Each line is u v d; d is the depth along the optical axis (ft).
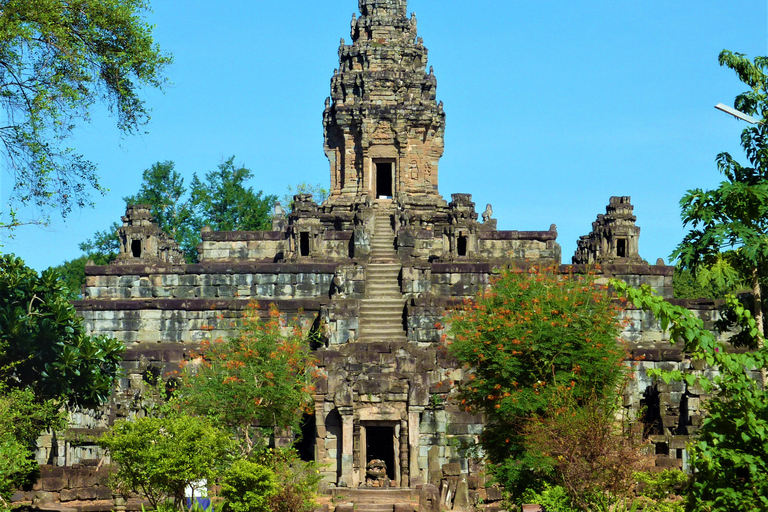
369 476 140.77
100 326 189.67
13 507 114.62
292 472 114.83
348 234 214.28
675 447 139.23
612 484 95.91
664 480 107.65
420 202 237.25
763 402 64.64
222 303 189.47
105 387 153.28
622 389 126.82
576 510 96.17
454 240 214.90
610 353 121.60
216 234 226.79
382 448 163.12
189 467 100.78
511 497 114.62
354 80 242.17
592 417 99.76
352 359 151.33
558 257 227.40
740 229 110.63
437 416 143.13
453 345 129.18
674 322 66.18
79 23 106.11
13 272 152.66
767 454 64.23
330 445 139.54
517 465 115.14
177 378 149.69
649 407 165.68
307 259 208.54
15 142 101.86
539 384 119.24
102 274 200.54
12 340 147.64
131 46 107.45
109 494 121.29
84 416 166.61
